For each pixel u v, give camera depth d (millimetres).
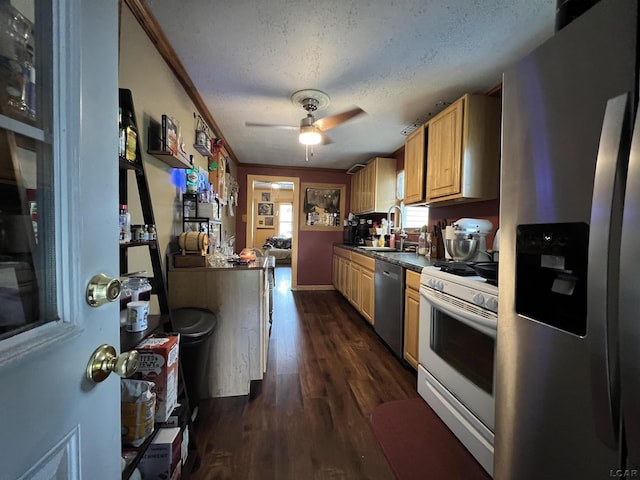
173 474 1065
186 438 1231
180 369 1271
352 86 2025
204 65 1781
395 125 2770
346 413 1622
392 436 1446
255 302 1794
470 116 2014
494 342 1195
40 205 436
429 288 1686
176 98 1849
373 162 3932
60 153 446
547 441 806
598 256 624
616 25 611
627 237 562
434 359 1638
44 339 397
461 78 1912
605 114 621
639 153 545
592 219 634
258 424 1522
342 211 5035
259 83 1991
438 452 1350
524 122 866
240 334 1788
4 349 353
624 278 568
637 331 548
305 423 1535
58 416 423
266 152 3900
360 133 3006
